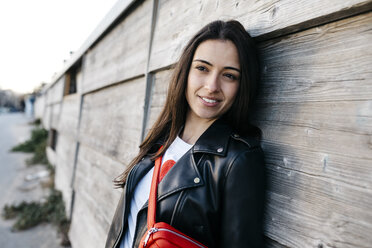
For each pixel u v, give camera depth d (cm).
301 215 71
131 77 192
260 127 89
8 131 1638
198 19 122
